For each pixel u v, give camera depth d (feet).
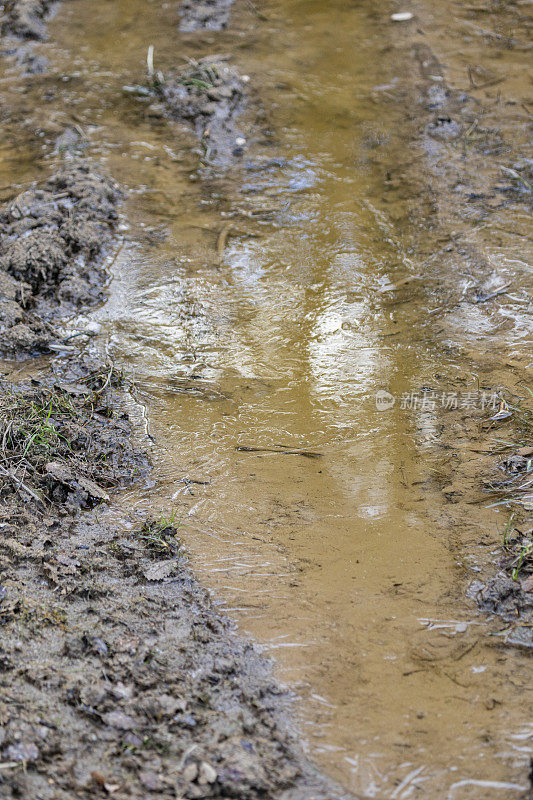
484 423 15.39
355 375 16.76
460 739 10.18
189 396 16.38
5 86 27.22
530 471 14.23
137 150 24.16
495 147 23.62
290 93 26.27
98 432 15.29
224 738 10.10
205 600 12.17
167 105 26.02
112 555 12.87
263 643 11.50
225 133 24.64
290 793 9.57
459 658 11.24
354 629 11.68
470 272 19.29
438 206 21.54
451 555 12.84
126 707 10.38
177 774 9.60
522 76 26.76
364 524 13.48
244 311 18.61
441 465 14.60
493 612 11.89
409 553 12.91
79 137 24.61
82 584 12.22
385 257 20.02
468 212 21.29
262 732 10.27
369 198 22.03
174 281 19.48
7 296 18.38
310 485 14.30
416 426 15.47
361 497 14.01
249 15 30.73
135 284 19.40
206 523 13.57
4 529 13.08
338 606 12.03
